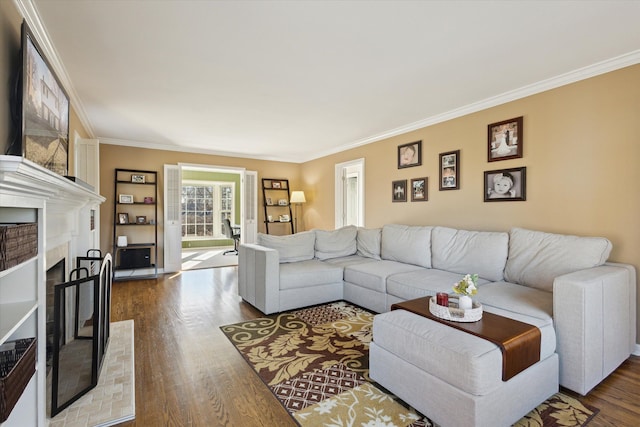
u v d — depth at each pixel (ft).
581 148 8.85
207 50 7.63
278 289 10.93
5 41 5.12
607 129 8.35
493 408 4.91
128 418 5.48
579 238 8.17
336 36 7.06
